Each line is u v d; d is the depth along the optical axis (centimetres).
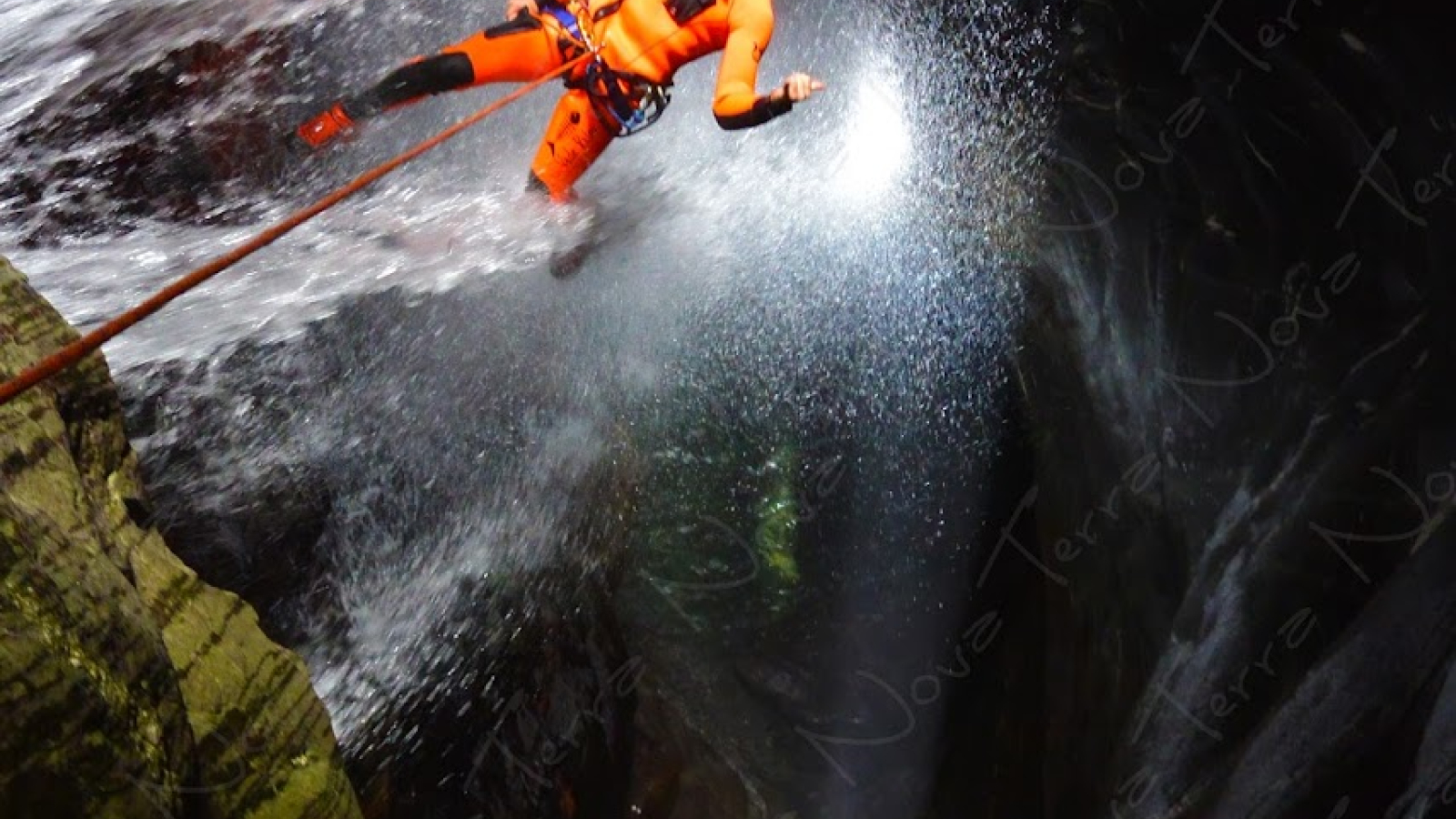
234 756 219
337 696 380
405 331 462
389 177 553
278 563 386
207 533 375
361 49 590
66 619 181
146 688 193
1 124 559
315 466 414
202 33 583
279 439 409
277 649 248
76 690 174
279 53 580
